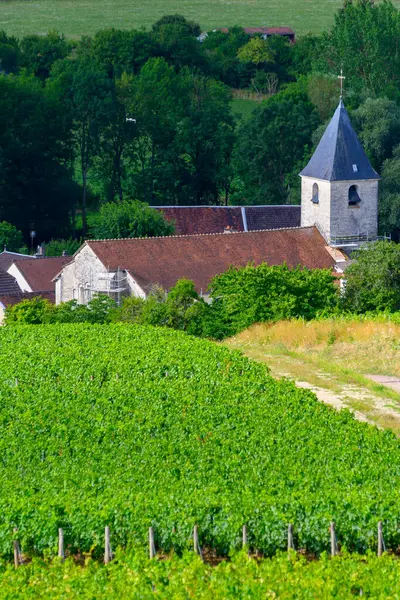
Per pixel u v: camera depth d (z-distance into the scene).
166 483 118.69
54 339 190.12
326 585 94.69
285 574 98.00
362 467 121.44
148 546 107.75
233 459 124.44
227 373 162.25
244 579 97.06
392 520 107.56
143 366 167.25
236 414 141.88
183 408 145.25
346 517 108.06
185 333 197.38
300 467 121.56
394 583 95.81
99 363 169.00
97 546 109.00
